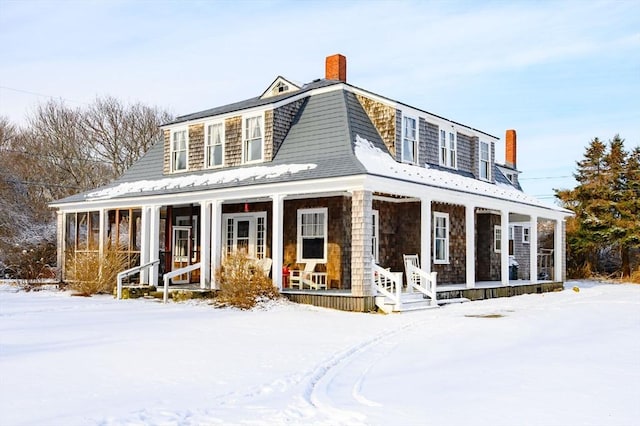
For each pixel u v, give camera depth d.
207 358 9.52
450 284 23.25
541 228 42.75
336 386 7.74
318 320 14.62
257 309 16.80
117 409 6.52
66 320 14.37
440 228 23.03
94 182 44.75
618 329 13.20
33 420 6.07
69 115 45.16
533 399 6.91
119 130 47.00
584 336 12.08
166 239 23.42
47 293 22.70
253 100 24.55
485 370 8.63
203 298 19.55
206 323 13.88
